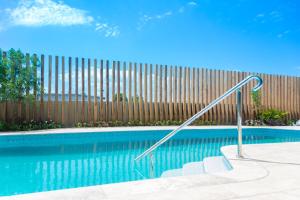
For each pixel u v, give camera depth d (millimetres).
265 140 9812
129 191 2748
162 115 12391
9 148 7461
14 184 4461
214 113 13320
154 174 5047
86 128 10500
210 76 13414
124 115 11812
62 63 10836
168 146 8219
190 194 2678
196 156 6727
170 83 12602
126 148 7809
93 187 2854
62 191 2727
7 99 10031
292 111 15047
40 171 5266
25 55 10406
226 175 3340
